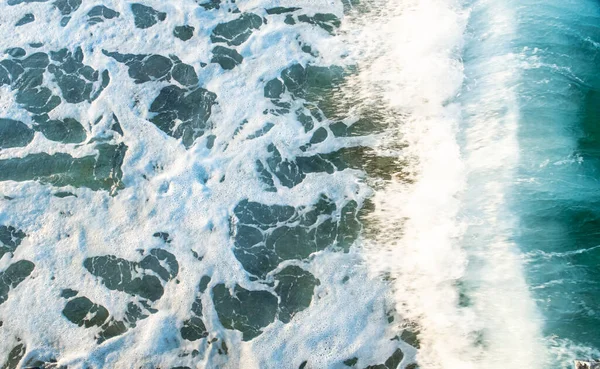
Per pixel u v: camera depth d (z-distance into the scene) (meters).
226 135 9.70
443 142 9.25
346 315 8.09
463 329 7.77
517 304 7.72
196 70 10.39
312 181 9.23
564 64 9.59
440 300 8.01
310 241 8.74
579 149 8.80
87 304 8.27
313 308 8.19
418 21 10.52
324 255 8.59
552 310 7.59
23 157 9.54
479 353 7.57
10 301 8.29
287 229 8.86
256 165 9.40
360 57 10.32
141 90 10.17
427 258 8.31
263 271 8.52
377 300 8.16
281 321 8.12
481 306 7.84
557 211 8.30
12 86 10.22
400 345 7.86
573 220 8.21
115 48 10.62
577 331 7.41
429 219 8.62
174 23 10.87
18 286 8.41
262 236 8.81
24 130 9.80
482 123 9.28
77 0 11.10
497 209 8.48
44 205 9.08
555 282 7.78
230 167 9.38
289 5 11.04
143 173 9.34
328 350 7.87
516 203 8.45
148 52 10.59
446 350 7.73
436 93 9.70
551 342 7.39
